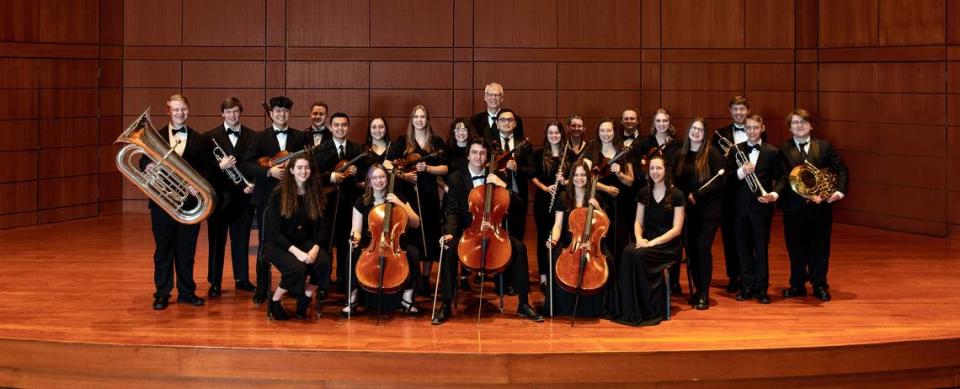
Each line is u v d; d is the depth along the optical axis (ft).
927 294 18.17
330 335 14.98
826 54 28.02
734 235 18.24
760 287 17.60
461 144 18.61
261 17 28.40
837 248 23.59
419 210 17.62
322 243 16.21
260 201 17.43
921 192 25.88
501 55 28.40
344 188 18.01
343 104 28.58
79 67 27.37
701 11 28.48
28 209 26.30
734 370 14.23
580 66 28.48
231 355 14.12
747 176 17.47
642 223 16.76
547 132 18.56
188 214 16.24
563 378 14.01
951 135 25.14
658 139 18.45
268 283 16.03
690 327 15.64
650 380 14.12
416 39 28.43
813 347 14.38
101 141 28.22
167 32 28.48
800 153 17.62
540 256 18.63
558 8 28.35
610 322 15.97
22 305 16.83
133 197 29.14
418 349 14.15
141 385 14.43
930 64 25.46
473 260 15.62
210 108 28.66
